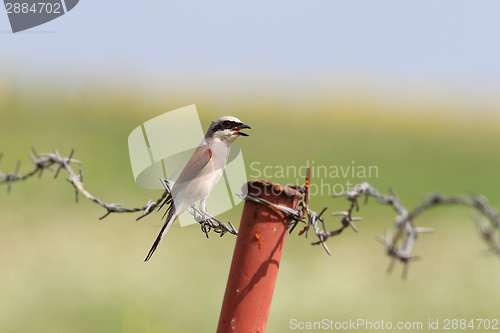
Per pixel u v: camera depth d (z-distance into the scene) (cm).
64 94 2988
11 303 970
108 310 945
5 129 2389
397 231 298
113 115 2716
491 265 1238
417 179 1912
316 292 1062
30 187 1669
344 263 1218
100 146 2147
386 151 2355
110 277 1086
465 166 2153
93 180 1720
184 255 1221
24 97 2855
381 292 1072
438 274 1173
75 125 2519
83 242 1269
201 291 1043
